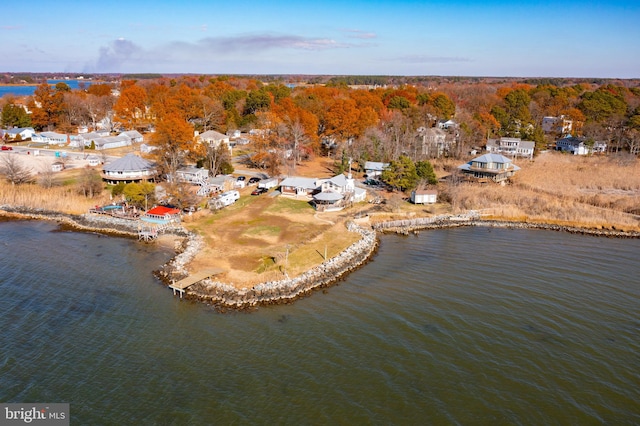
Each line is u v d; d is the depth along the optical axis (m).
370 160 130.75
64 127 178.12
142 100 181.88
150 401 37.47
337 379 40.69
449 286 60.81
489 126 163.88
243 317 51.66
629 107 189.38
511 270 66.56
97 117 193.50
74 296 55.97
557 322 51.47
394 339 47.47
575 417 36.91
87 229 82.25
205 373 41.16
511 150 146.88
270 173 117.88
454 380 41.03
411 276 64.19
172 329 48.72
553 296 57.94
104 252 71.31
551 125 181.38
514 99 192.25
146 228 79.88
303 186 101.56
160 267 65.31
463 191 106.50
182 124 116.75
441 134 148.75
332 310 53.72
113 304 54.16
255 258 67.50
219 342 46.28
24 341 45.78
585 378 41.81
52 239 77.06
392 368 42.47
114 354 43.88
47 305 53.47
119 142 154.50
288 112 148.00
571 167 129.88
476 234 84.06
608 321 51.88
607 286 61.19
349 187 99.50
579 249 76.19
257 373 41.31
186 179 109.19
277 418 35.78
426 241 79.69
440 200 103.88
